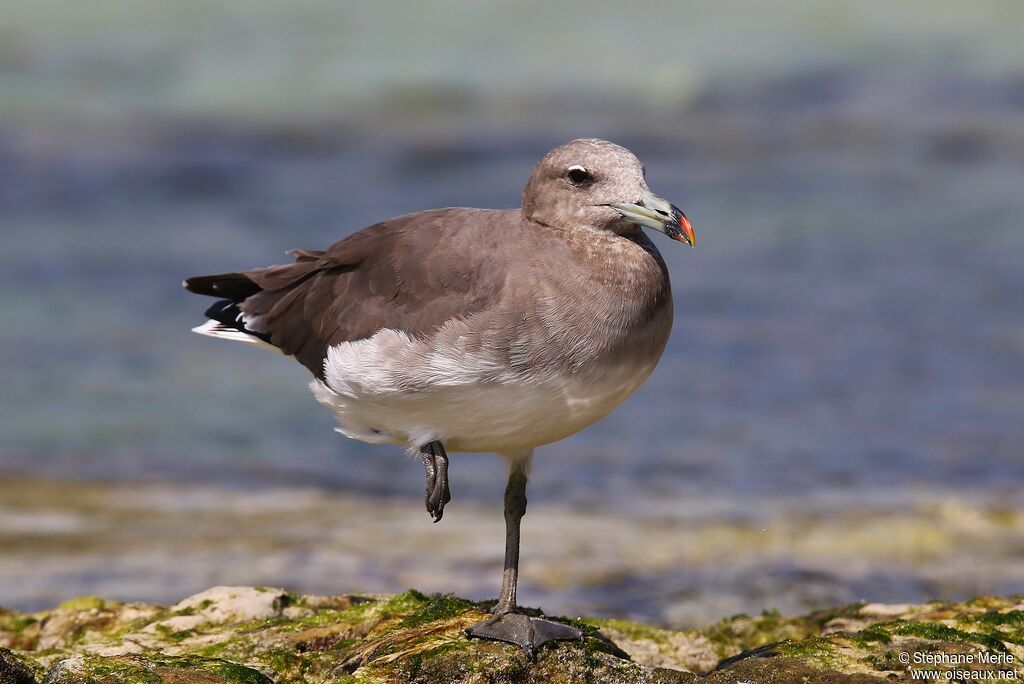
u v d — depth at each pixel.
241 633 8.98
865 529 13.55
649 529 13.58
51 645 9.45
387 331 8.20
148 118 28.59
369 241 8.74
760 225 23.66
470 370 7.94
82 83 29.75
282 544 13.16
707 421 16.55
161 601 11.77
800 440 15.92
